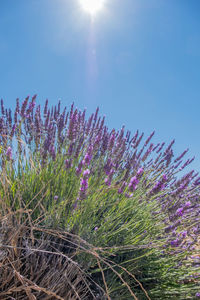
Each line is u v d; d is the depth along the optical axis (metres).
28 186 2.36
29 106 2.89
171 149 3.31
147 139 3.38
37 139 2.80
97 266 2.01
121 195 2.74
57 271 1.57
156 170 3.31
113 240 2.27
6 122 2.99
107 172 2.31
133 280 2.08
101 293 1.80
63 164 2.71
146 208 2.83
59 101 3.31
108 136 2.95
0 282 1.46
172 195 2.25
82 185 1.89
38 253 1.68
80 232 2.02
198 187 2.95
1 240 1.49
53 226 1.93
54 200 2.10
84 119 3.30
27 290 1.29
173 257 2.34
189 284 2.18
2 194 2.05
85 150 2.98
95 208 2.48
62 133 3.01
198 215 2.75
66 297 1.50
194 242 2.46
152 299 2.01
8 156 2.08
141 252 2.27
